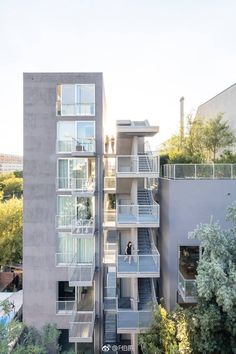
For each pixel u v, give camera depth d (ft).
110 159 64.23
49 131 55.11
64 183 55.52
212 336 32.14
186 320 34.58
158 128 47.50
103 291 57.06
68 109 55.62
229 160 55.93
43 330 52.49
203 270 33.37
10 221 87.71
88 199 55.93
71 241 55.57
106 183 60.23
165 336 34.60
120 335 57.36
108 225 56.75
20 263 87.86
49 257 55.42
